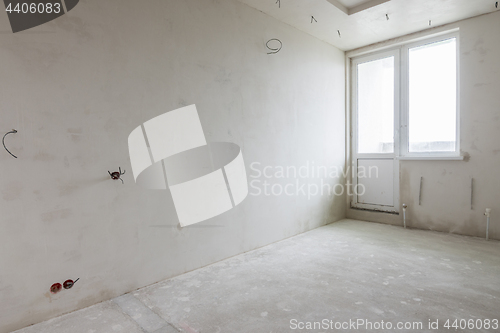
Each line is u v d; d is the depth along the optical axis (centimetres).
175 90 278
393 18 382
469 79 389
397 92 459
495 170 374
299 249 350
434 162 423
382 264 298
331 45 473
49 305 210
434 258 313
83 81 223
